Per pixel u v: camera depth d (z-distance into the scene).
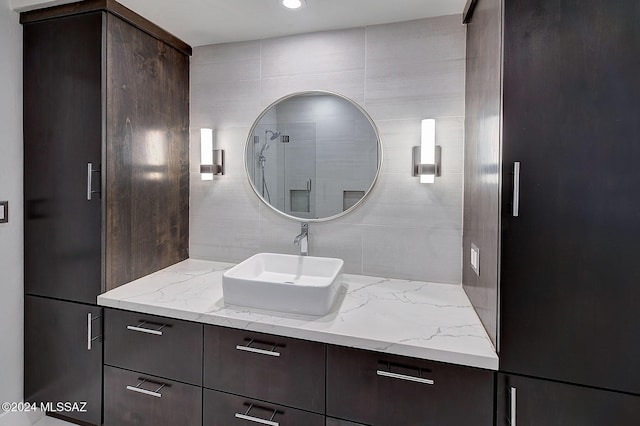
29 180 1.73
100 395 1.62
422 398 1.18
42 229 1.71
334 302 1.54
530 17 1.03
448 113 1.76
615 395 1.01
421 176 1.76
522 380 1.08
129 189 1.75
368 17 1.77
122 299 1.56
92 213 1.62
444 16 1.75
